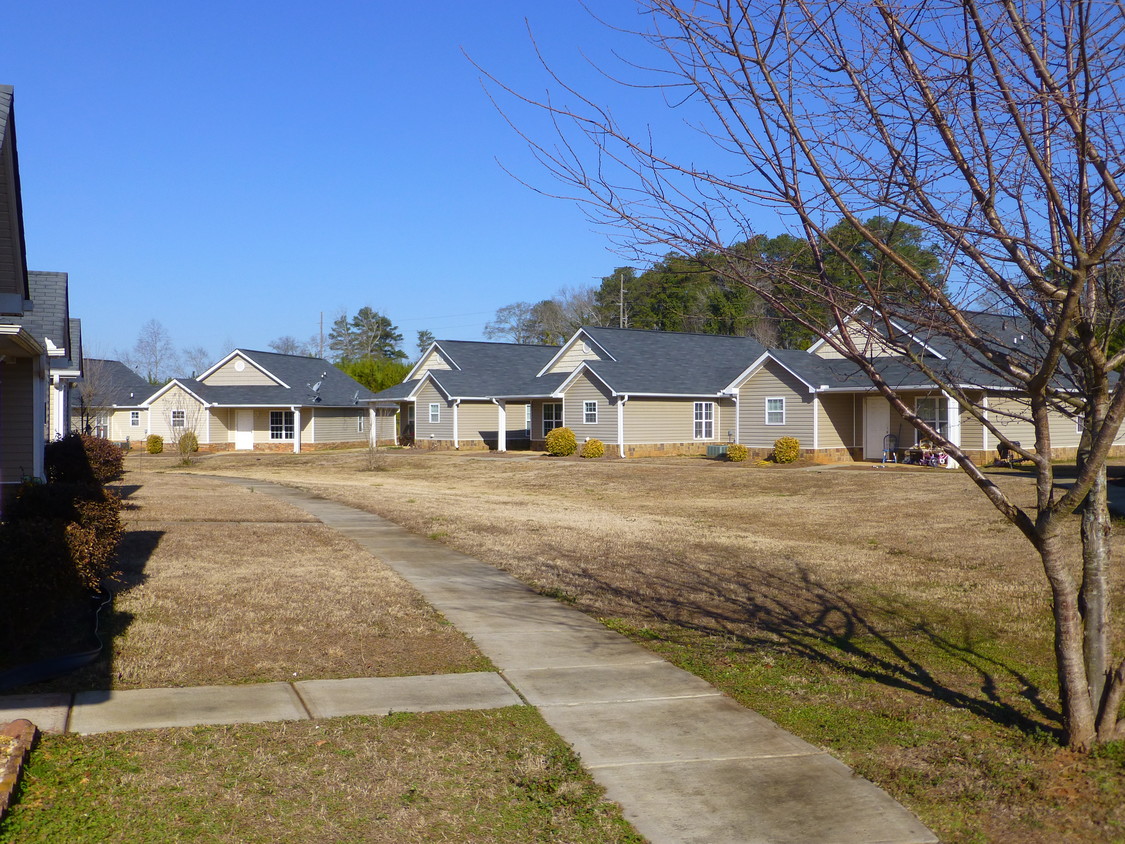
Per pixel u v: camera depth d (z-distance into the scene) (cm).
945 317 546
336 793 504
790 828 468
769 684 708
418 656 778
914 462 2959
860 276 515
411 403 4822
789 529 1656
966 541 1459
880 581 1127
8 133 1100
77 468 1956
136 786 503
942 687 703
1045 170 479
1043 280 502
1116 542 1339
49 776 511
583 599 1022
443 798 502
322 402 4738
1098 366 499
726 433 3772
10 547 716
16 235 1224
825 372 3155
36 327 1600
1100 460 498
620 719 628
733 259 537
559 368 4084
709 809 490
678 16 500
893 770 538
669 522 1759
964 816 482
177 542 1365
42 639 790
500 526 1645
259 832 459
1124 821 473
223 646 785
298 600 971
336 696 664
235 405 4528
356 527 1617
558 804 495
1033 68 487
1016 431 2884
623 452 3553
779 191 519
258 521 1670
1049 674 735
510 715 633
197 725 596
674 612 964
